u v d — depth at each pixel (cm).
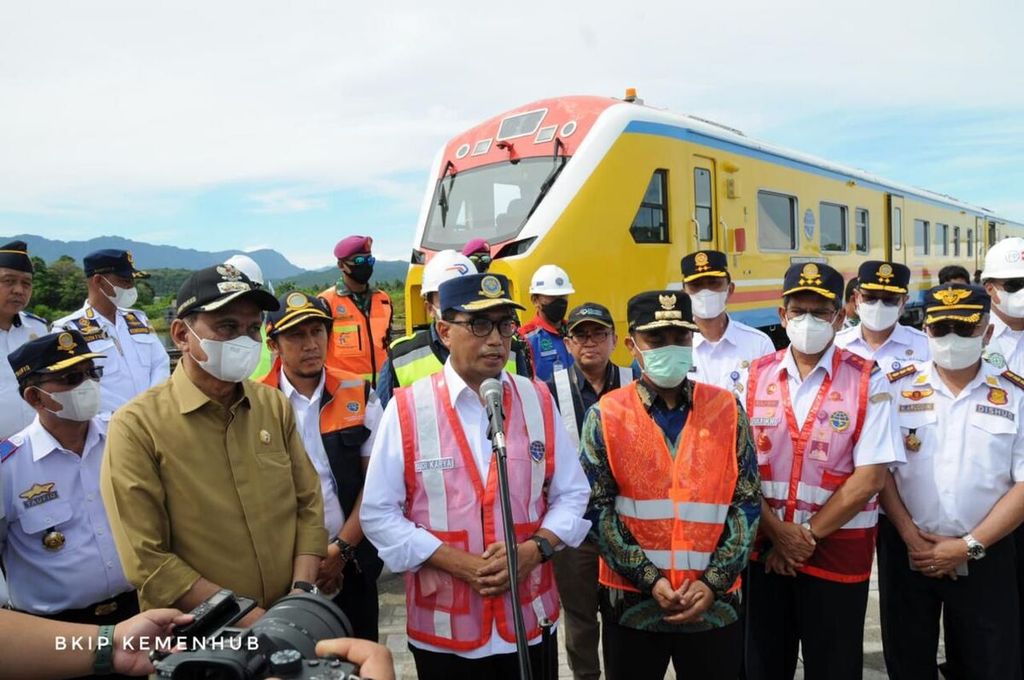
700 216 718
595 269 591
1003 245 354
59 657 153
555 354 396
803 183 916
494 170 649
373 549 282
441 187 692
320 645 137
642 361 241
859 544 255
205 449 196
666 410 246
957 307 262
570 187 588
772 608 273
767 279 830
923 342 376
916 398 283
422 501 215
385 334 491
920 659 286
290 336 274
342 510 276
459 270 299
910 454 279
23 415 385
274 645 134
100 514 241
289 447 222
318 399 280
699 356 364
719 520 231
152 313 1029
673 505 233
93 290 429
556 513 220
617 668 244
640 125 636
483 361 214
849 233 1043
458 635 206
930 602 282
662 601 224
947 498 270
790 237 892
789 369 274
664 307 233
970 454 268
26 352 231
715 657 231
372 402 288
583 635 318
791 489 264
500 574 200
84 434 245
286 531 207
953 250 1556
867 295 358
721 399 242
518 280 560
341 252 469
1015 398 267
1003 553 270
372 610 285
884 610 297
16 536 232
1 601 171
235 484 198
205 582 185
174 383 202
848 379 263
